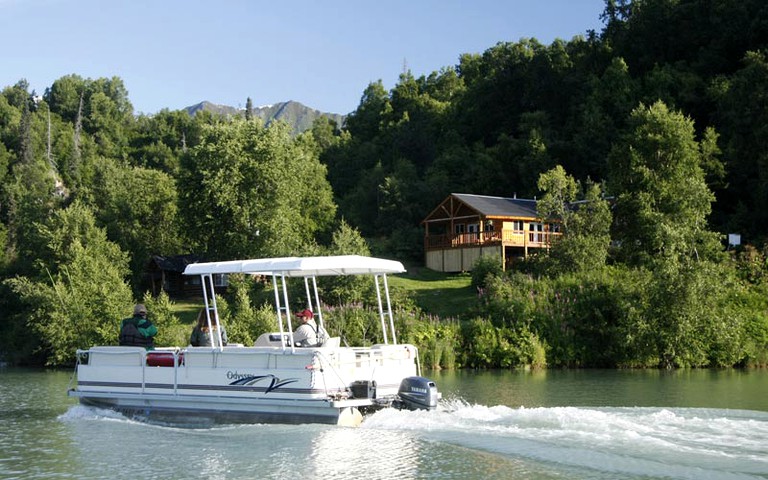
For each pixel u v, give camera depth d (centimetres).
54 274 5297
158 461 1412
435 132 11750
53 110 18962
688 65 8900
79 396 1966
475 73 13925
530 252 6031
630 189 5366
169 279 6750
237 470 1320
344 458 1364
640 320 3641
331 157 12025
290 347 1691
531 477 1194
